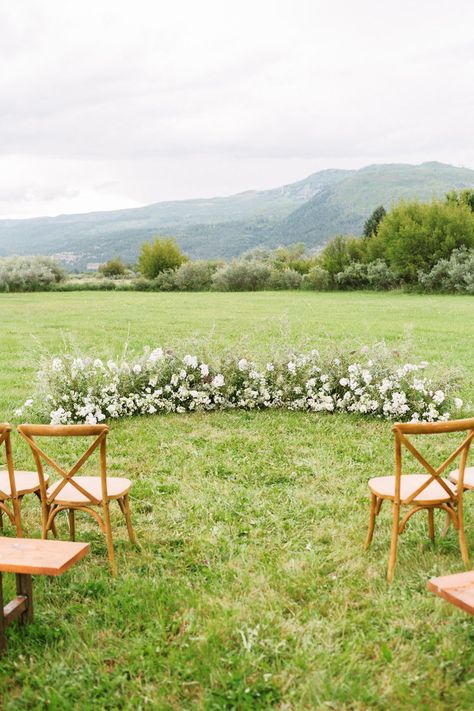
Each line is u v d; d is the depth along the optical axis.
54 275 54.28
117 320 24.62
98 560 4.86
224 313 27.34
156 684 3.36
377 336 18.27
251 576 4.50
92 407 9.33
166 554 4.93
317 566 4.66
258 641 3.68
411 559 4.75
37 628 3.82
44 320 24.91
